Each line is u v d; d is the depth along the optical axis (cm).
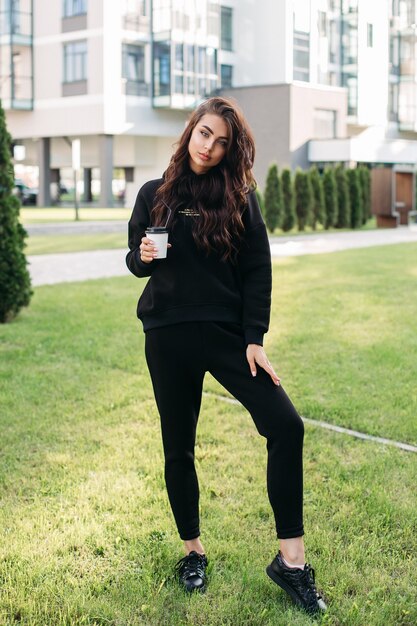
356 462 419
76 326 784
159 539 328
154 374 291
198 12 3791
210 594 288
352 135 4588
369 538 330
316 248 1662
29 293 827
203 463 417
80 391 555
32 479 395
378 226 2464
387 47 4528
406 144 3922
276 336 728
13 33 3850
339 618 272
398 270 1223
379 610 274
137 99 3756
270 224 2169
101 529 336
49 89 3881
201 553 305
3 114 806
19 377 591
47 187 4022
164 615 275
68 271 1262
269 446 278
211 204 280
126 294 994
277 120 3738
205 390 569
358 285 1050
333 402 524
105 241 1880
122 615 273
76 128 3781
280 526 279
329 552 316
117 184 6316
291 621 267
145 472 404
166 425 294
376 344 696
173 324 283
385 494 371
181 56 3738
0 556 314
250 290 286
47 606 279
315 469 409
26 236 828
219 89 3944
